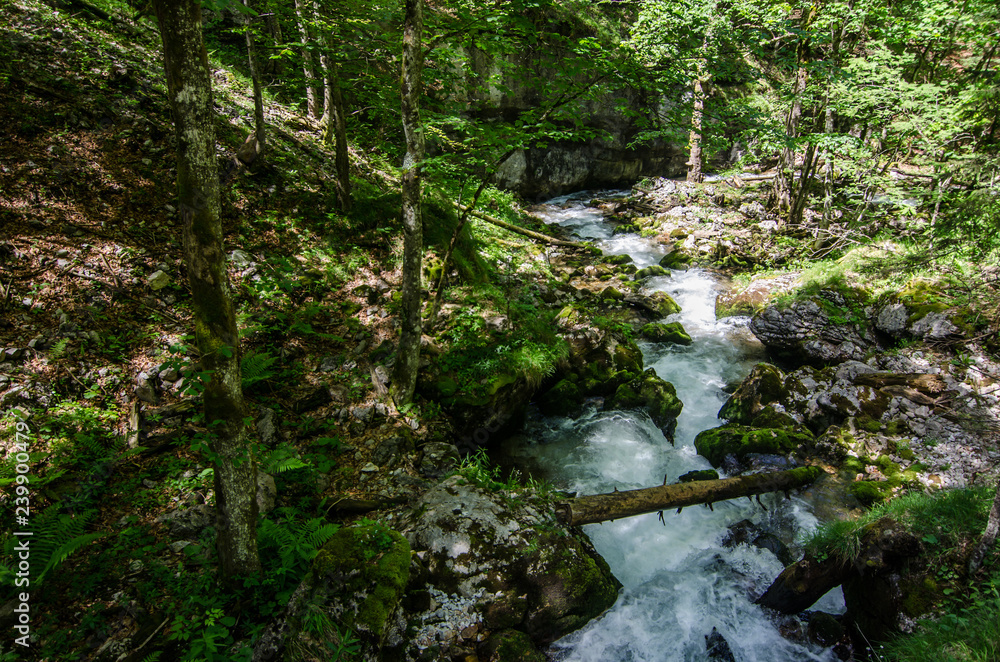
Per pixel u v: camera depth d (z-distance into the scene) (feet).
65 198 21.31
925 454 21.57
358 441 19.61
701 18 21.76
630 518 19.95
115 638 12.09
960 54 40.19
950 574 13.84
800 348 30.17
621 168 65.77
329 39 22.94
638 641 15.37
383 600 12.93
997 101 25.81
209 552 14.20
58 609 12.37
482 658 13.41
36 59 24.73
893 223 41.93
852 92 37.70
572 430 24.77
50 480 14.16
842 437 22.80
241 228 25.20
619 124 62.03
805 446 22.90
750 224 49.55
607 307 35.60
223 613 12.62
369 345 23.24
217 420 11.47
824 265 35.68
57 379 16.66
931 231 24.47
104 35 28.91
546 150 58.85
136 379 17.71
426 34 20.43
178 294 20.85
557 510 16.85
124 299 19.65
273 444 18.20
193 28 9.36
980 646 12.04
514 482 18.08
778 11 37.65
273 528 14.69
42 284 18.56
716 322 35.73
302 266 25.26
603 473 22.24
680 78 20.70
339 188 28.02
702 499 18.63
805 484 20.85
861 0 37.04
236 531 12.59
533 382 24.43
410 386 21.06
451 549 14.82
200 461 16.57
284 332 22.24
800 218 48.03
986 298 27.30
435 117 20.02
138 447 15.14
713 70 21.44
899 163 48.32
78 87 24.89
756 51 21.99
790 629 15.97
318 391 20.58
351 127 37.22
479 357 23.68
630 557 18.44
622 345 28.91
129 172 23.63
